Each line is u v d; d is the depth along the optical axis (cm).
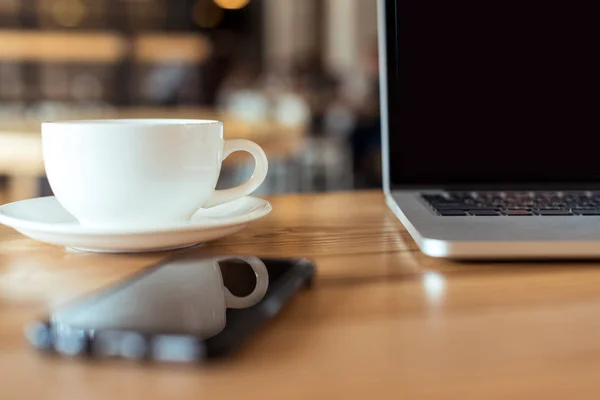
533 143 61
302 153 276
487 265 42
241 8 481
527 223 47
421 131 61
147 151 44
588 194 60
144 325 27
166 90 457
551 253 41
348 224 59
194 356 25
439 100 61
